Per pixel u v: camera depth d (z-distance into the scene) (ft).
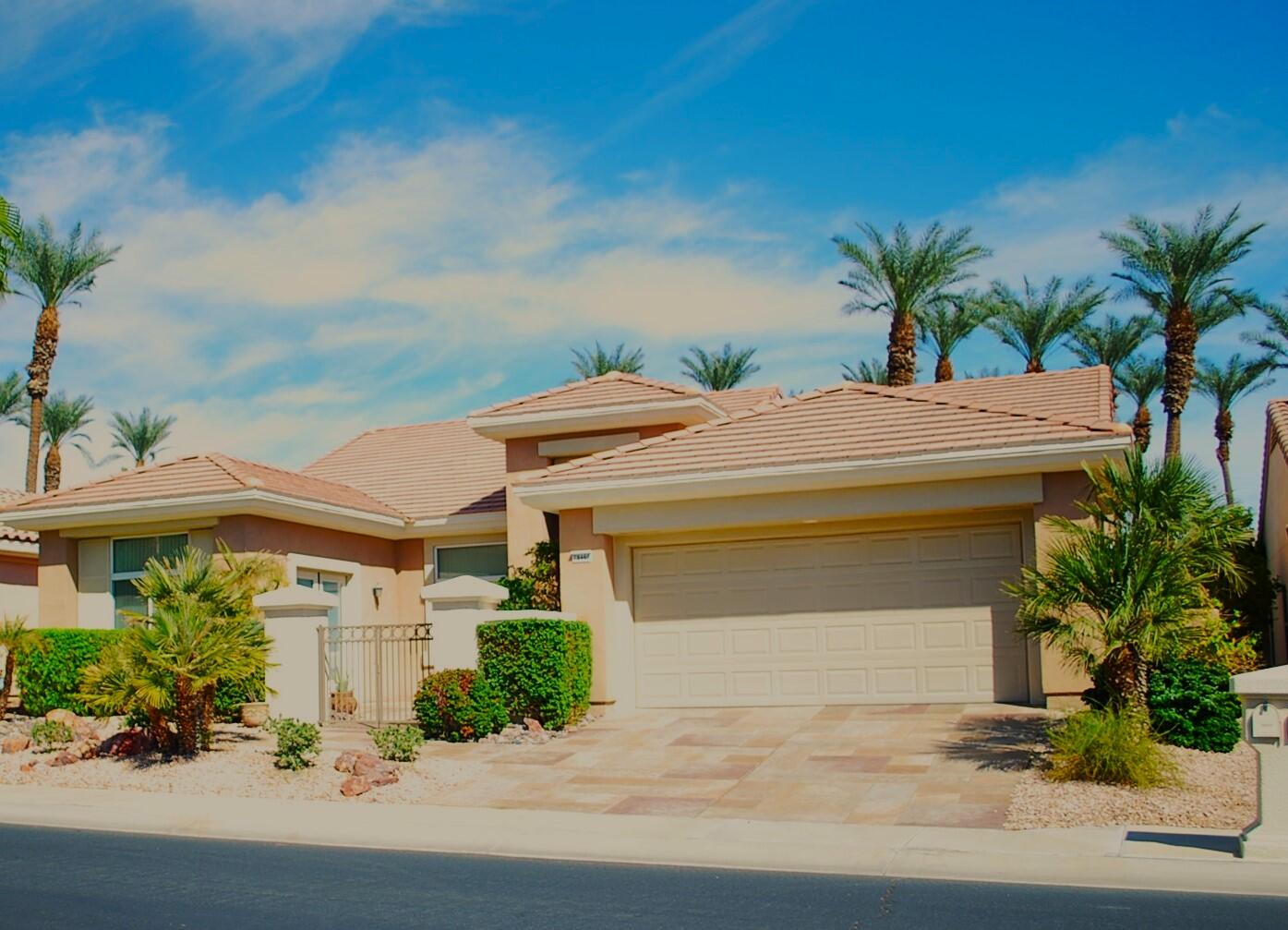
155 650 47.83
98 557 70.49
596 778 44.65
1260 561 77.87
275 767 46.55
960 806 37.88
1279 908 26.91
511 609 64.90
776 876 30.99
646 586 61.05
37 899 28.89
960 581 55.83
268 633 57.41
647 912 27.09
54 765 48.26
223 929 25.96
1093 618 47.14
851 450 55.67
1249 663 52.85
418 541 79.46
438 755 49.57
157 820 39.68
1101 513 45.75
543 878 30.91
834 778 42.60
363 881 30.66
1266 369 141.38
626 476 58.18
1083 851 32.37
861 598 57.26
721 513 57.98
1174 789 38.81
